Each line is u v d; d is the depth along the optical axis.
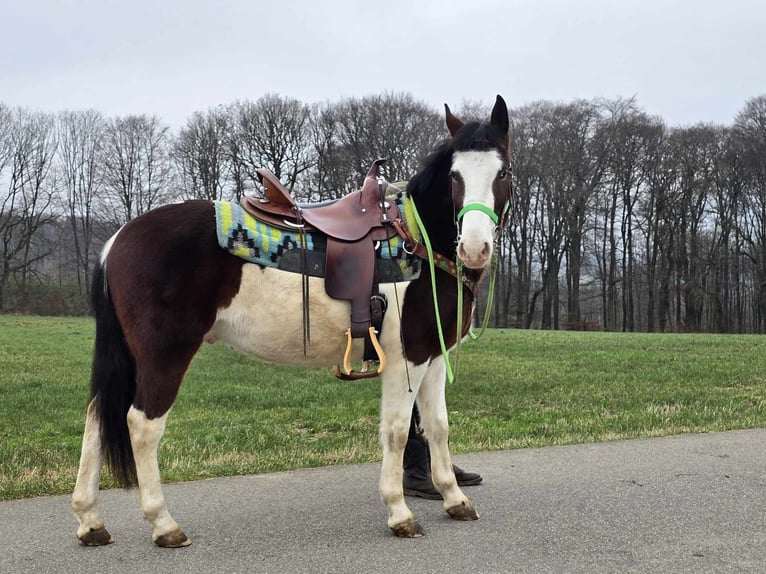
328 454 6.55
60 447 7.09
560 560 3.79
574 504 4.83
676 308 47.28
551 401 10.37
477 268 4.06
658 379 12.69
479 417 9.07
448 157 4.25
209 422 8.63
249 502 4.95
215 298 4.05
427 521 4.51
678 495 5.00
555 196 45.03
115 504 4.94
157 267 3.93
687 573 3.60
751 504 4.78
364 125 39.31
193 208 4.14
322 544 4.07
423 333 4.22
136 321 3.93
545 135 45.03
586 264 47.56
